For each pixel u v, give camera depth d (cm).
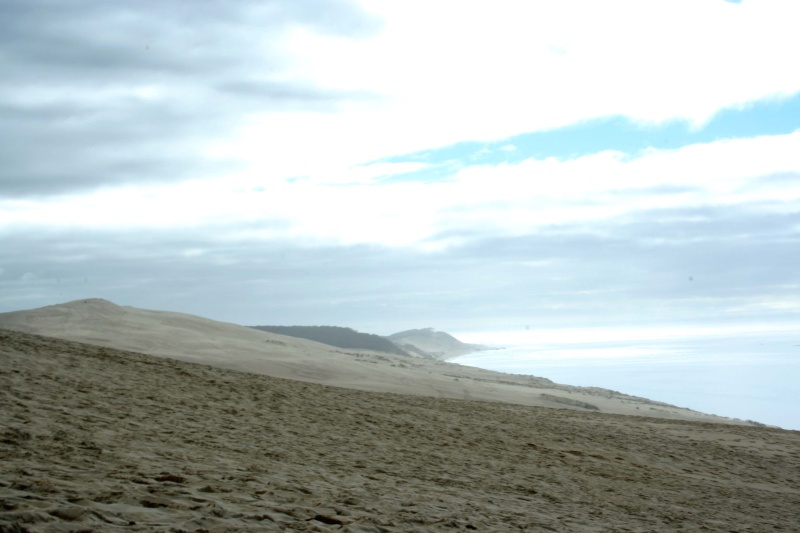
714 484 1670
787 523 1253
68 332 4822
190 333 5462
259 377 2272
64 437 961
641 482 1540
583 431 2217
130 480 746
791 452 2334
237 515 638
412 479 1119
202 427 1283
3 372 1445
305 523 650
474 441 1723
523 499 1100
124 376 1725
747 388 10325
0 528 472
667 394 9519
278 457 1122
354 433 1542
